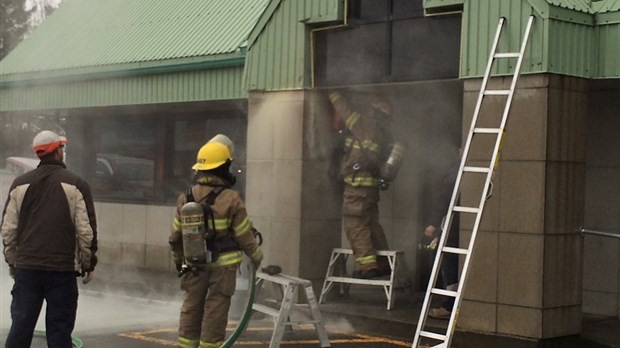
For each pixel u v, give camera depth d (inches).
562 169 283.6
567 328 287.0
